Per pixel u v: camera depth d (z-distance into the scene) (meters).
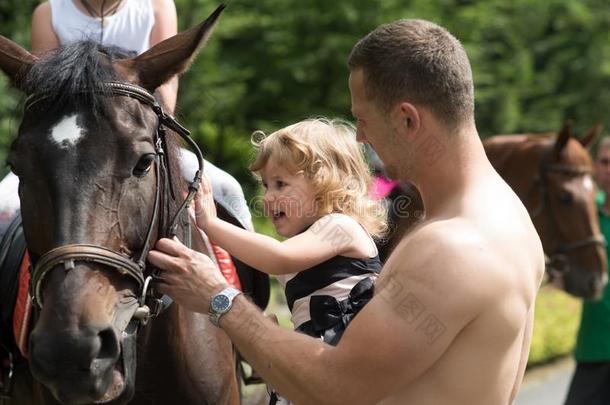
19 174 2.63
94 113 2.61
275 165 3.05
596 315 6.31
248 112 14.52
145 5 3.93
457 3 15.69
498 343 2.18
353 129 3.34
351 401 2.23
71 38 3.86
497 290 2.16
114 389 2.53
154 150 2.70
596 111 19.00
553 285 7.09
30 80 2.69
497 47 17.53
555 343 9.75
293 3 14.01
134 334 2.65
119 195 2.59
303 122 3.15
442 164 2.32
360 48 2.40
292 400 2.34
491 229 2.22
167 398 3.14
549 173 7.00
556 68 18.95
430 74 2.28
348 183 3.07
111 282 2.55
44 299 2.51
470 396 2.20
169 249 2.61
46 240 2.58
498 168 7.31
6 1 10.07
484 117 17.19
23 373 3.45
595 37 19.19
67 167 2.55
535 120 18.02
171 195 2.94
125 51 3.11
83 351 2.38
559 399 8.13
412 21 2.39
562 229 6.95
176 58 2.88
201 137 14.20
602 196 7.39
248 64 14.21
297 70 13.70
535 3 18.27
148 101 2.79
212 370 3.29
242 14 13.98
